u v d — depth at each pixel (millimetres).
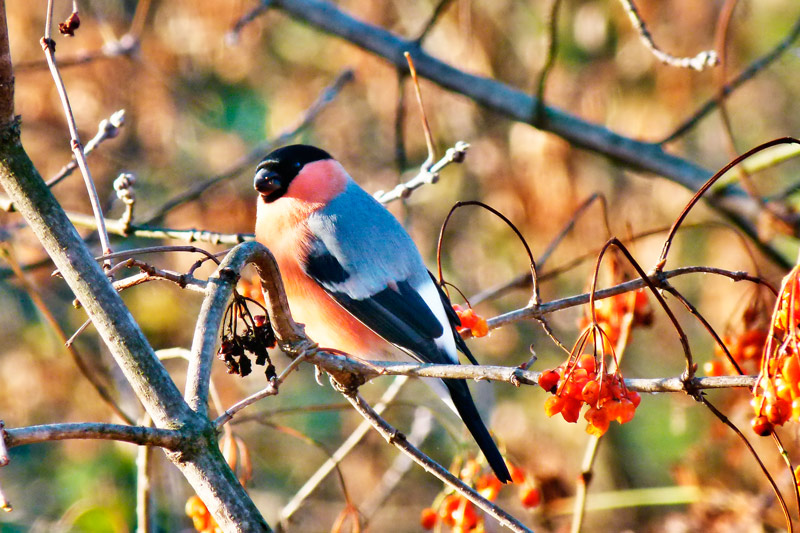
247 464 6191
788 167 14070
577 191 11422
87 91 11766
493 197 12164
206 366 4191
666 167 10023
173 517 9633
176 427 3992
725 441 9109
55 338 11523
